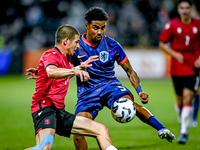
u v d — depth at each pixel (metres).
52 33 64.38
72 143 19.97
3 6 65.75
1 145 19.06
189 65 21.89
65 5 64.50
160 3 66.62
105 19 14.50
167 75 61.22
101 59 15.22
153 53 60.34
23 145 19.12
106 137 12.49
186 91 21.27
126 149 17.95
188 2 21.58
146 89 49.84
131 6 65.56
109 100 15.08
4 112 31.81
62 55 13.19
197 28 21.81
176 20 22.25
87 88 15.40
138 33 64.38
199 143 19.50
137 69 59.84
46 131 12.48
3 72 64.88
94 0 65.06
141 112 14.41
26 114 30.72
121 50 15.52
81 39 15.41
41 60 13.08
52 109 13.06
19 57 63.78
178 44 22.12
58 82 13.14
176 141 20.19
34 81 60.97
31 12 65.19
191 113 20.70
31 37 65.00
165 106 35.12
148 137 21.31
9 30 66.06
